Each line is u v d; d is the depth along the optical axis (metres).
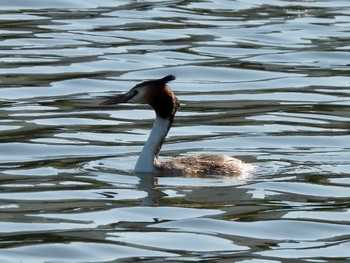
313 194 15.45
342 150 17.91
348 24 27.28
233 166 16.59
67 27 25.89
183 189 15.59
